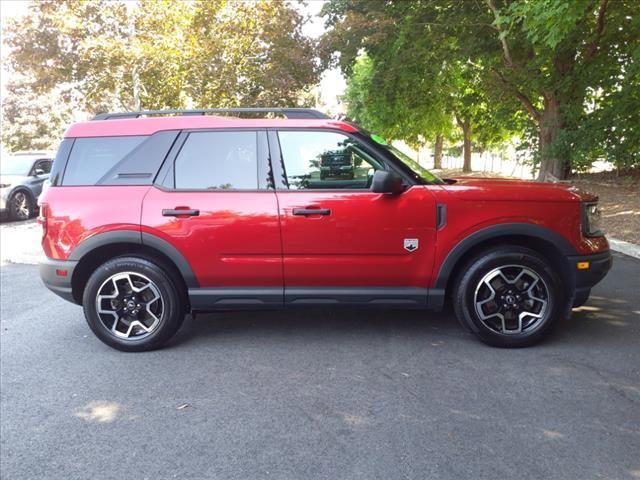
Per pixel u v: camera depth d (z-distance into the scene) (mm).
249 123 4316
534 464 2695
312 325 4922
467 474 2627
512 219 4062
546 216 4078
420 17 14906
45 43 12375
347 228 4121
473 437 2961
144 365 4121
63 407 3467
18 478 2721
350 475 2648
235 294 4277
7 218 13188
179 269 4234
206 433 3092
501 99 15875
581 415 3168
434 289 4203
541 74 13500
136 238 4199
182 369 4020
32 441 3064
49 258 4355
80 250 4246
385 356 4152
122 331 4430
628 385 3545
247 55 13492
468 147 29797
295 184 4223
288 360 4129
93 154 4363
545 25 7770
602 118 12078
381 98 18250
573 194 4160
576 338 4402
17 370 4082
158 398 3555
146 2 12227
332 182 4219
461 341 4426
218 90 13289
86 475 2729
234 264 4207
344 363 4039
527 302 4184
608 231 8844
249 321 5078
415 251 4137
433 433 3012
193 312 4520
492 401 3367
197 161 4289
